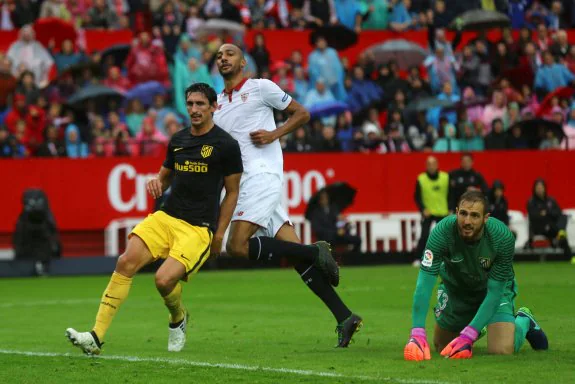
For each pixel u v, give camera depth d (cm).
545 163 5666
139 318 2873
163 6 6372
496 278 1878
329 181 5394
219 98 2311
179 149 2041
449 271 1945
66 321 2819
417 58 6400
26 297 3675
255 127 2270
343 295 3478
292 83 5962
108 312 1984
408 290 3666
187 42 5975
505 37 6700
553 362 1816
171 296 2017
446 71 6412
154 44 5928
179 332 2091
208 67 5962
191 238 2011
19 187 5066
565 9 7394
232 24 6125
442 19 6956
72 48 6041
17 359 1941
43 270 4900
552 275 4322
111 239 5159
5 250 5062
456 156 5544
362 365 1816
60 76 5656
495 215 5094
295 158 5350
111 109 5603
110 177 5175
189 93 2022
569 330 2373
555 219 5362
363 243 5406
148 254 2016
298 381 1627
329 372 1730
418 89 6150
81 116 5491
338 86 6069
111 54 6031
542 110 6191
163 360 1906
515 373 1688
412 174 5494
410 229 5462
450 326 2009
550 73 6550
